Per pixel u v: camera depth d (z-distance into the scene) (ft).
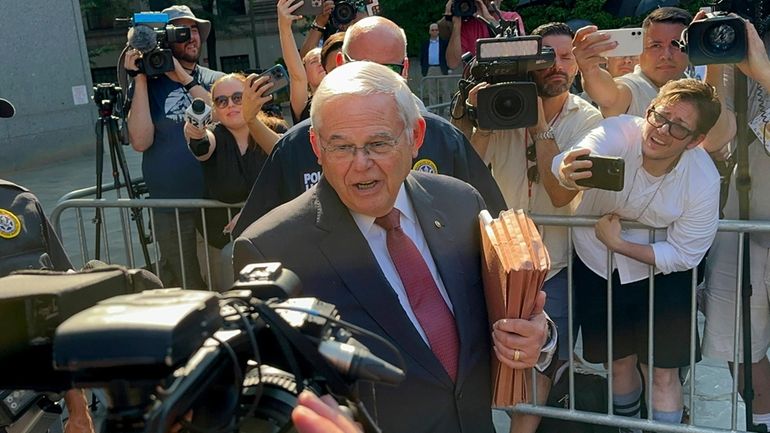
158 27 13.89
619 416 9.56
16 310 3.65
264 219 5.81
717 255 9.69
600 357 9.78
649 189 8.61
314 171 8.02
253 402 3.16
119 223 21.83
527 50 9.42
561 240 9.84
